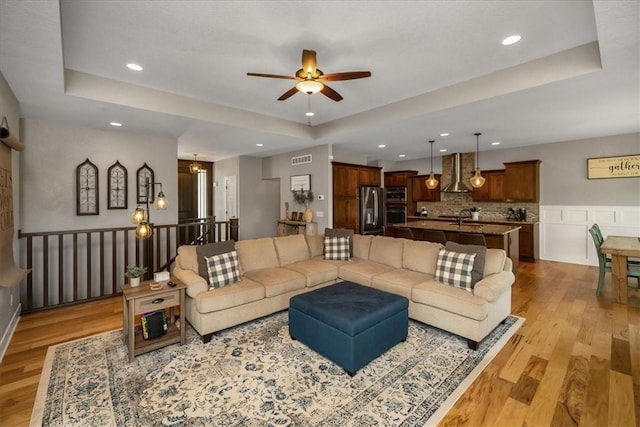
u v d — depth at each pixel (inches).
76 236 159.3
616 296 158.2
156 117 163.3
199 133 205.2
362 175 283.7
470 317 111.1
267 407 80.7
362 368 98.9
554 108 155.6
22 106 143.6
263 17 91.0
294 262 171.8
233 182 327.6
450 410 79.6
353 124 201.8
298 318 113.3
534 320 135.6
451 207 334.6
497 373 96.0
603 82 120.3
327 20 92.9
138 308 106.1
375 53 114.9
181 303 115.3
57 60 99.6
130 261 198.8
